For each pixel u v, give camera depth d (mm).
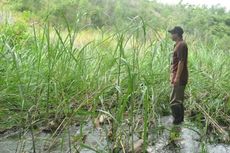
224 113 6480
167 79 6633
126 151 4453
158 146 4887
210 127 5918
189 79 7297
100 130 5051
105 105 5809
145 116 4145
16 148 4293
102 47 7324
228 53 9492
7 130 4941
